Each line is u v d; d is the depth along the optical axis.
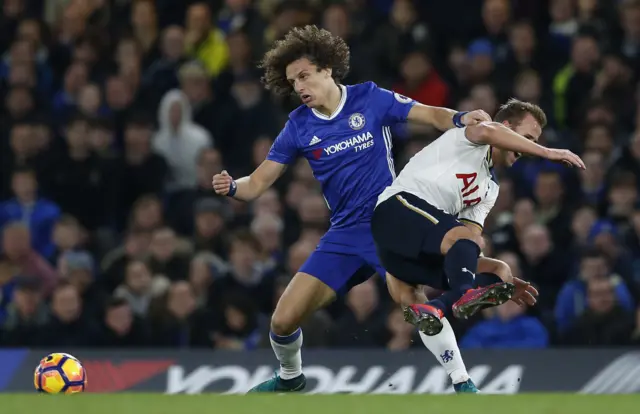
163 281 39.88
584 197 42.22
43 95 49.28
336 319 37.84
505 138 23.33
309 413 18.75
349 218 26.39
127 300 38.25
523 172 42.72
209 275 39.53
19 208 45.00
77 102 48.91
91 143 46.47
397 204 23.67
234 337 37.75
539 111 25.03
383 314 37.00
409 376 32.78
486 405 19.58
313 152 26.08
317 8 47.78
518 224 39.62
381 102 25.97
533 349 33.31
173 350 34.03
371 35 47.75
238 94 47.34
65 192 46.09
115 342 37.84
